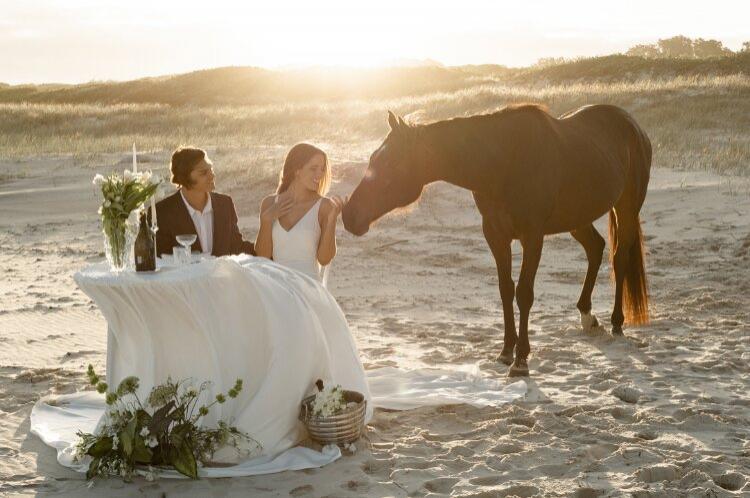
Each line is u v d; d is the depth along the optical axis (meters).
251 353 5.02
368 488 4.48
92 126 33.22
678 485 4.47
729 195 14.13
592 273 7.91
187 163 5.52
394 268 11.47
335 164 17.73
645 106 26.09
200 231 5.65
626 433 5.24
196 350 4.89
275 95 53.06
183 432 4.66
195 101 53.53
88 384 6.34
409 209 6.43
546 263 11.58
